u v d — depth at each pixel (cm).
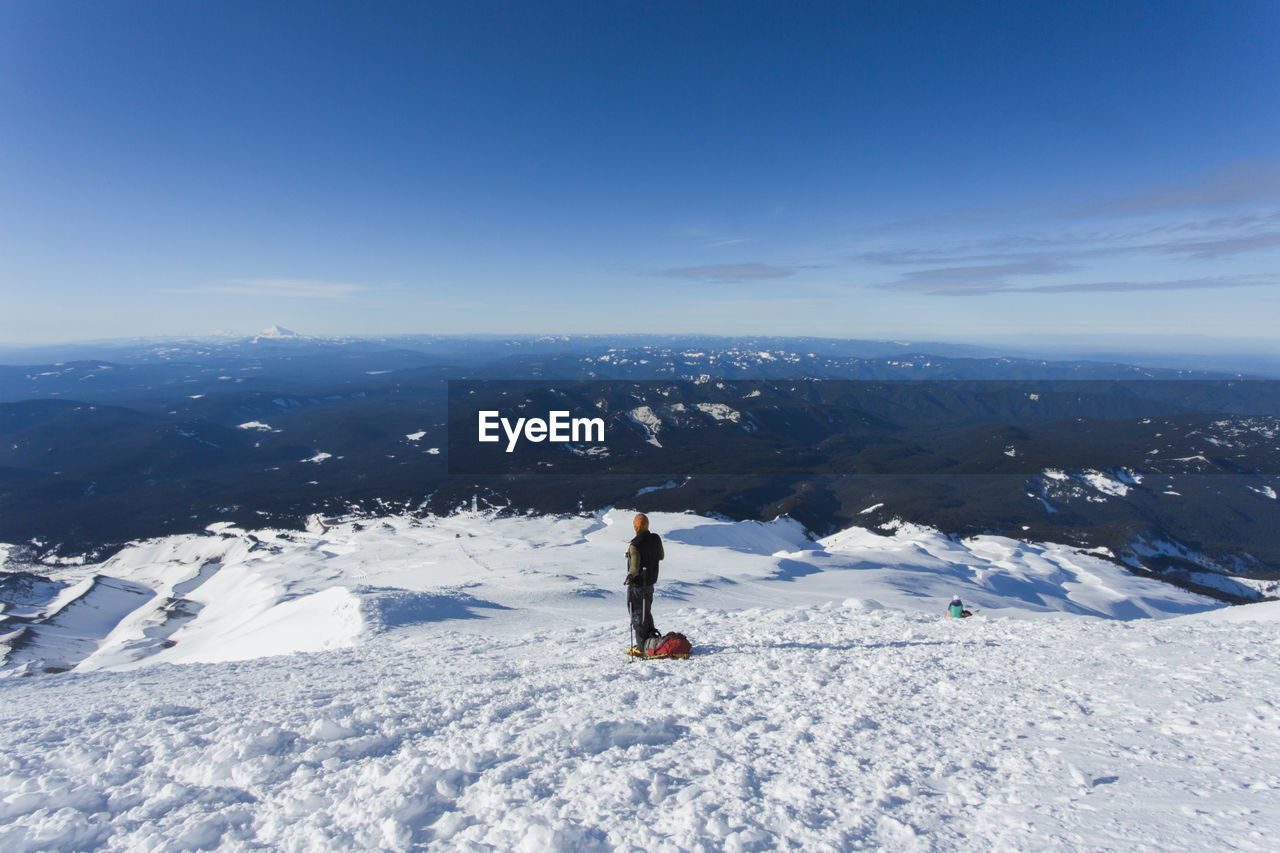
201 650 3525
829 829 305
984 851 279
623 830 308
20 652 7938
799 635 955
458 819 325
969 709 512
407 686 733
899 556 8300
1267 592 12512
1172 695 513
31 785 396
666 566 6188
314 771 406
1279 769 355
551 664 845
